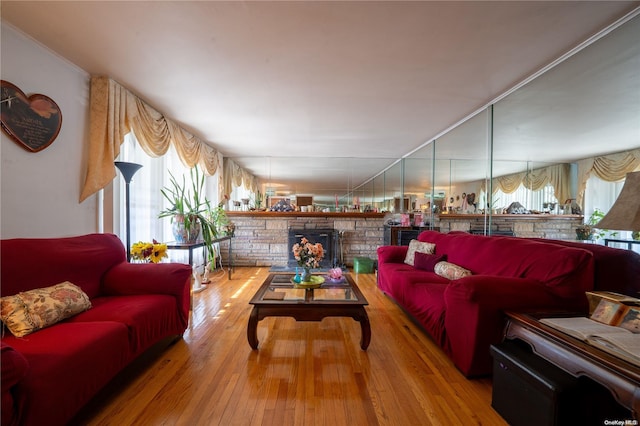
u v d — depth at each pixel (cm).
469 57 207
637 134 189
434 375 176
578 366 114
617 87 202
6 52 176
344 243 532
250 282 409
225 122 354
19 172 185
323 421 135
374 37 183
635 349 103
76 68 224
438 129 381
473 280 171
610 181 210
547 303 167
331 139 433
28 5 155
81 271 193
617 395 99
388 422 135
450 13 159
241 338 228
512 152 298
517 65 218
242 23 169
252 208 563
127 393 155
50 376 110
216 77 238
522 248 207
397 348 212
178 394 155
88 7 157
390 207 604
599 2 151
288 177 630
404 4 152
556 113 257
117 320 159
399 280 278
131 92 268
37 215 197
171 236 382
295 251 244
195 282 360
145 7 156
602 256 173
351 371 180
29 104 188
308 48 196
